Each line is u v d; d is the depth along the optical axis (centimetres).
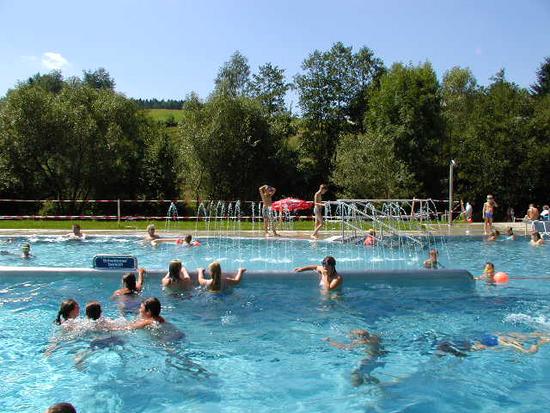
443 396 498
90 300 857
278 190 4003
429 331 703
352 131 4591
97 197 3538
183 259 1355
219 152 3547
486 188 3650
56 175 3319
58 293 899
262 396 500
